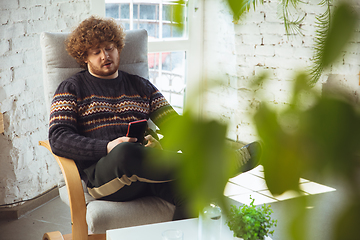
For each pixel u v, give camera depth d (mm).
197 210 195
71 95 1651
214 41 3281
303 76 189
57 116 1596
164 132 189
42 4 2248
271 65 2920
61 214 2221
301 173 173
